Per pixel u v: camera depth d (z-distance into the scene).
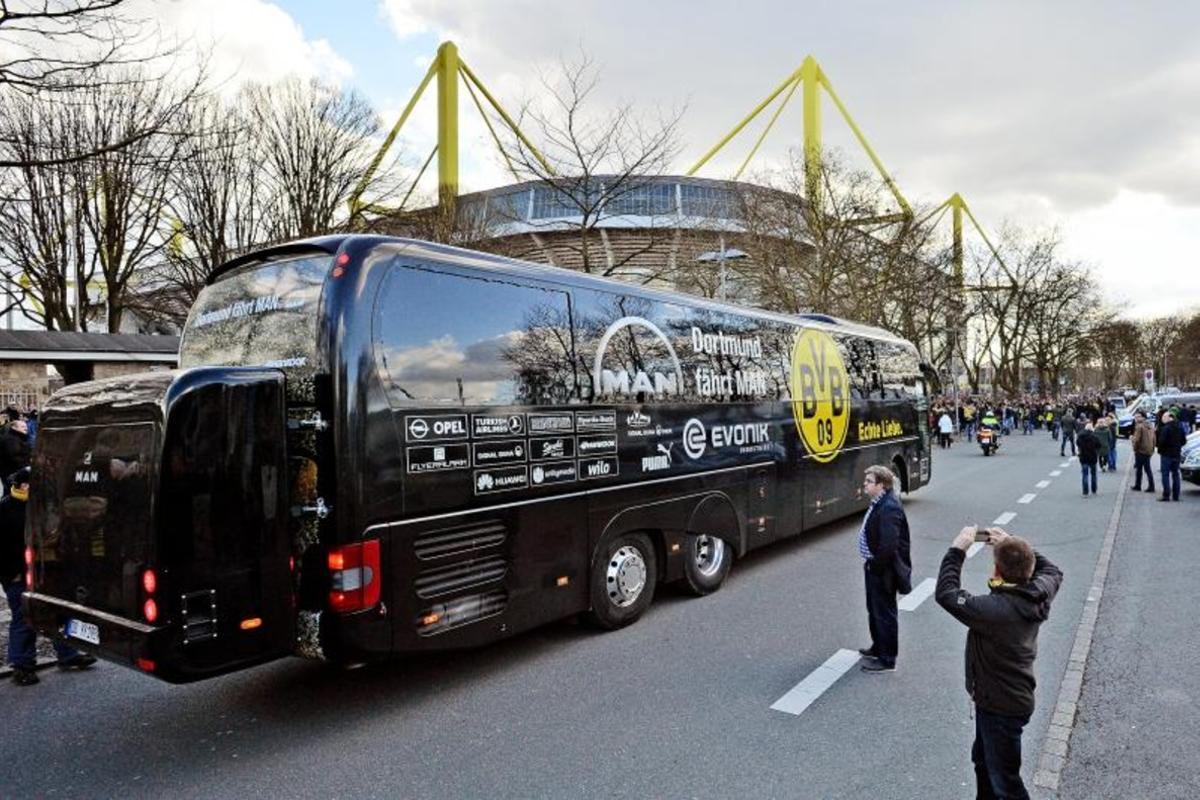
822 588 8.45
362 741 4.80
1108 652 6.16
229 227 22.38
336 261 4.91
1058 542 10.88
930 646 6.44
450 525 5.30
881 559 5.77
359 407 4.79
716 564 8.38
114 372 23.88
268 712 5.30
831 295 26.55
